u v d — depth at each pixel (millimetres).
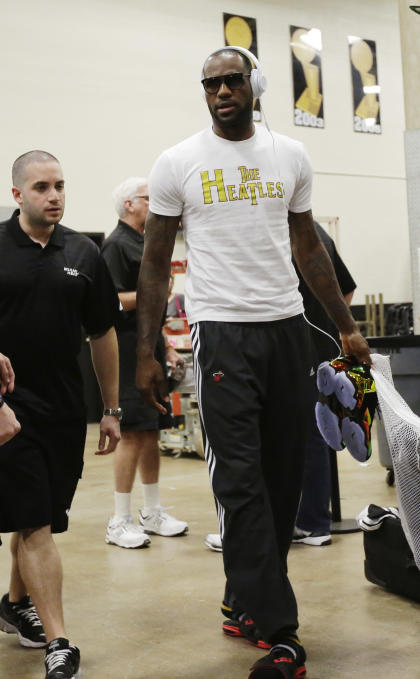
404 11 5250
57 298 2328
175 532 3949
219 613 2783
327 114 12766
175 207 2338
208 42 11508
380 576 2953
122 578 3246
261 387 2262
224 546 2203
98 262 2473
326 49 12742
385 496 4777
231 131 2266
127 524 3844
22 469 2254
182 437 6969
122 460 3834
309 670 2244
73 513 4676
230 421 2203
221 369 2227
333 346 3639
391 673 2205
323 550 3559
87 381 10164
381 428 5082
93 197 10609
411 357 4578
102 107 10672
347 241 13016
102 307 2490
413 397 4590
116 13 10773
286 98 12344
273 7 12172
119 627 2670
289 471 2379
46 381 2322
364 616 2682
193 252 2295
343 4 12898
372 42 13234
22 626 2553
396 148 13516
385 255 13391
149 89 11031
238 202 2240
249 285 2240
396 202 13516
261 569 2139
